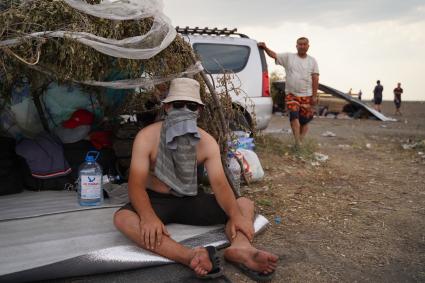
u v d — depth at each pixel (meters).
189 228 3.44
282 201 4.68
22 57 3.27
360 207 4.60
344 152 8.29
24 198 4.18
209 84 4.19
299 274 3.02
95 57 3.47
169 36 3.73
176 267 2.94
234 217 3.21
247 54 7.27
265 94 7.37
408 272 3.14
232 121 4.95
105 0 3.69
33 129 4.65
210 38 7.01
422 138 11.01
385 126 14.82
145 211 3.00
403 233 3.90
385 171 6.55
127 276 2.83
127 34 3.73
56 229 3.38
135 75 3.85
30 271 2.67
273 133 11.12
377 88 22.36
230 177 4.14
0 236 3.22
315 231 3.86
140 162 3.10
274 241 3.59
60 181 4.47
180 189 3.26
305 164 6.66
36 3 3.38
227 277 2.86
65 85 4.21
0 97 4.08
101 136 4.80
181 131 3.09
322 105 19.31
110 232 3.34
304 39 7.32
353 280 2.99
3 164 4.24
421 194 5.21
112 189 4.32
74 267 2.78
